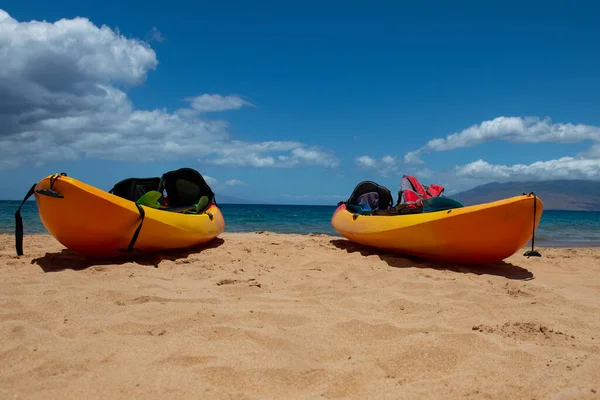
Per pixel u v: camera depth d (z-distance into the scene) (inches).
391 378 98.5
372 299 174.9
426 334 123.0
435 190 318.3
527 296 189.6
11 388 88.0
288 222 904.9
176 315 142.7
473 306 166.4
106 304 153.8
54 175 221.1
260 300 168.1
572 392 87.8
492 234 242.4
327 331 130.0
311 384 93.9
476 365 104.5
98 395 85.4
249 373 97.0
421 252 272.2
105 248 247.3
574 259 329.4
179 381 91.7
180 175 346.3
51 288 176.4
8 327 122.1
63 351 107.7
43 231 517.0
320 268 246.7
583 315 161.6
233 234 492.1
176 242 274.2
